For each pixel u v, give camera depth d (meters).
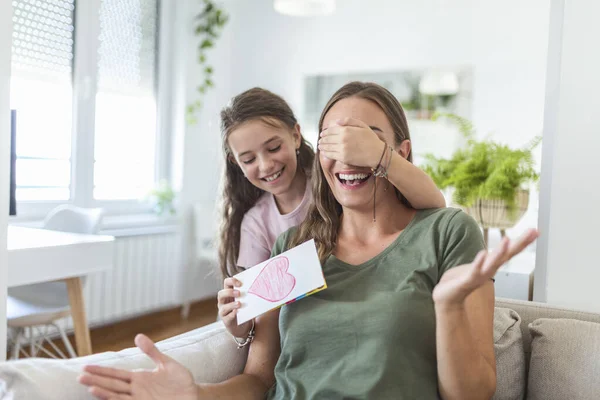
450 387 0.98
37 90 3.30
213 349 1.29
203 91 4.37
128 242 3.72
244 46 4.86
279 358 1.18
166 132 4.22
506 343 1.36
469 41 4.03
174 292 4.11
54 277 2.10
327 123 1.25
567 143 1.59
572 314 1.45
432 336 1.07
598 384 1.23
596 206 1.56
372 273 1.16
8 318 2.16
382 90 1.26
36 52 3.28
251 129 1.51
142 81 4.02
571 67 1.58
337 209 1.30
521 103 3.88
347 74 4.48
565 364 1.28
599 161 1.55
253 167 1.56
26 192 3.28
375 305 1.08
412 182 1.18
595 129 1.55
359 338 1.08
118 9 3.78
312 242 1.16
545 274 1.68
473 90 4.03
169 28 4.17
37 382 0.98
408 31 4.24
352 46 4.46
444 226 1.15
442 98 4.12
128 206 3.95
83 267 2.21
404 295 1.08
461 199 2.29
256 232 1.65
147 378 0.99
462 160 2.38
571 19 1.58
